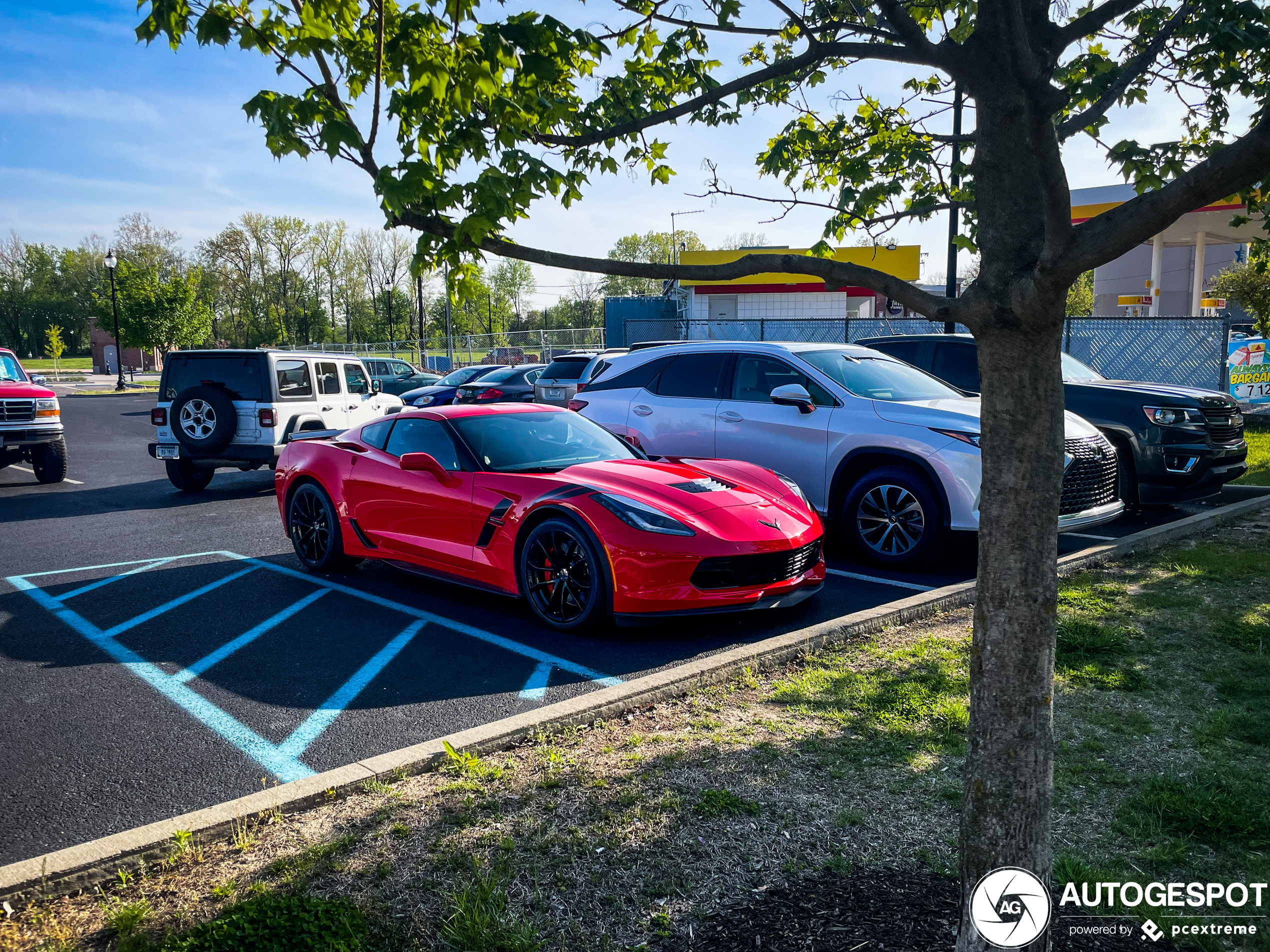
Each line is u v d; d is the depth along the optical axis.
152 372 75.62
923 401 7.21
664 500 5.27
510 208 1.97
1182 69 3.09
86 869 2.63
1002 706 1.94
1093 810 2.92
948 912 2.30
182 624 5.48
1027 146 1.85
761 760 3.34
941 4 3.34
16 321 105.75
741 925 2.29
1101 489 6.71
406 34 1.98
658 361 8.50
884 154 3.39
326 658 4.84
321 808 3.06
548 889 2.52
